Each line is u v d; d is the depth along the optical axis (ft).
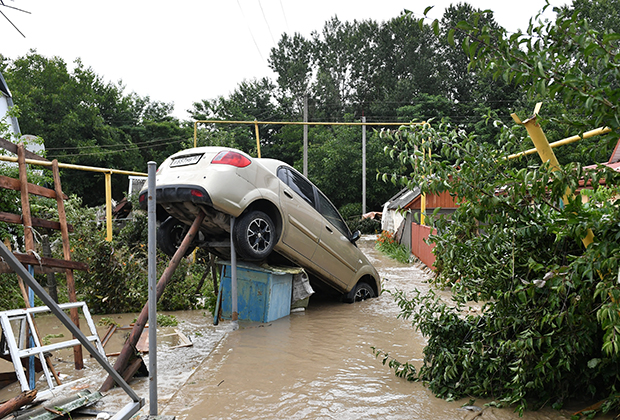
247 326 22.25
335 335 20.39
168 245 24.58
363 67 207.10
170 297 27.22
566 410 11.47
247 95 222.07
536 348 11.39
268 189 22.90
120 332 21.22
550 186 9.99
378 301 29.40
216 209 20.83
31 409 11.28
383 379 14.46
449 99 172.24
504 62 8.36
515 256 11.67
